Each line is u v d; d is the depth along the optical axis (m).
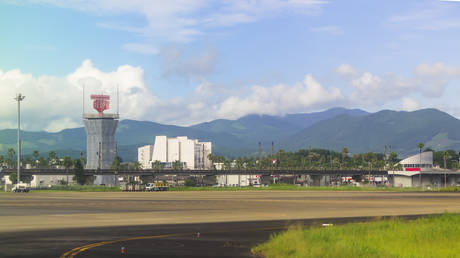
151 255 29.77
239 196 117.25
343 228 40.50
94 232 42.19
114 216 58.47
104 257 28.81
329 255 28.52
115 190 175.00
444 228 40.84
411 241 34.66
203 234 41.06
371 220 54.06
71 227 46.38
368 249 29.94
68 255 29.44
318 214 62.53
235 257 29.22
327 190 179.62
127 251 31.31
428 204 84.69
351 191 164.50
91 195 124.12
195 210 68.75
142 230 43.97
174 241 36.47
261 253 30.77
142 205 79.88
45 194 133.00
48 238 37.88
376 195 125.00
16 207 74.19
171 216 58.78
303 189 183.62
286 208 73.50
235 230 44.31
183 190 175.62
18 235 39.78
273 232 42.84
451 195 125.25
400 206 79.12
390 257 28.17
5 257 28.62
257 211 67.19
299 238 34.09
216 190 174.88
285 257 29.00
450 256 28.95
